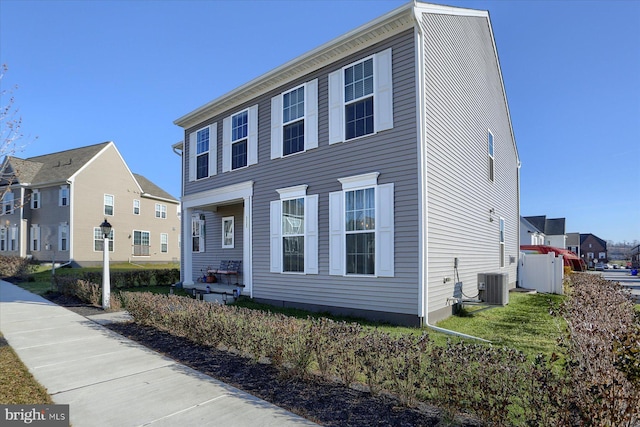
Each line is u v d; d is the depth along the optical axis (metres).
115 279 14.28
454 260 8.55
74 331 7.04
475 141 10.66
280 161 9.98
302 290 9.13
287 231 9.65
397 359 3.63
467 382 3.01
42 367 4.87
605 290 8.04
